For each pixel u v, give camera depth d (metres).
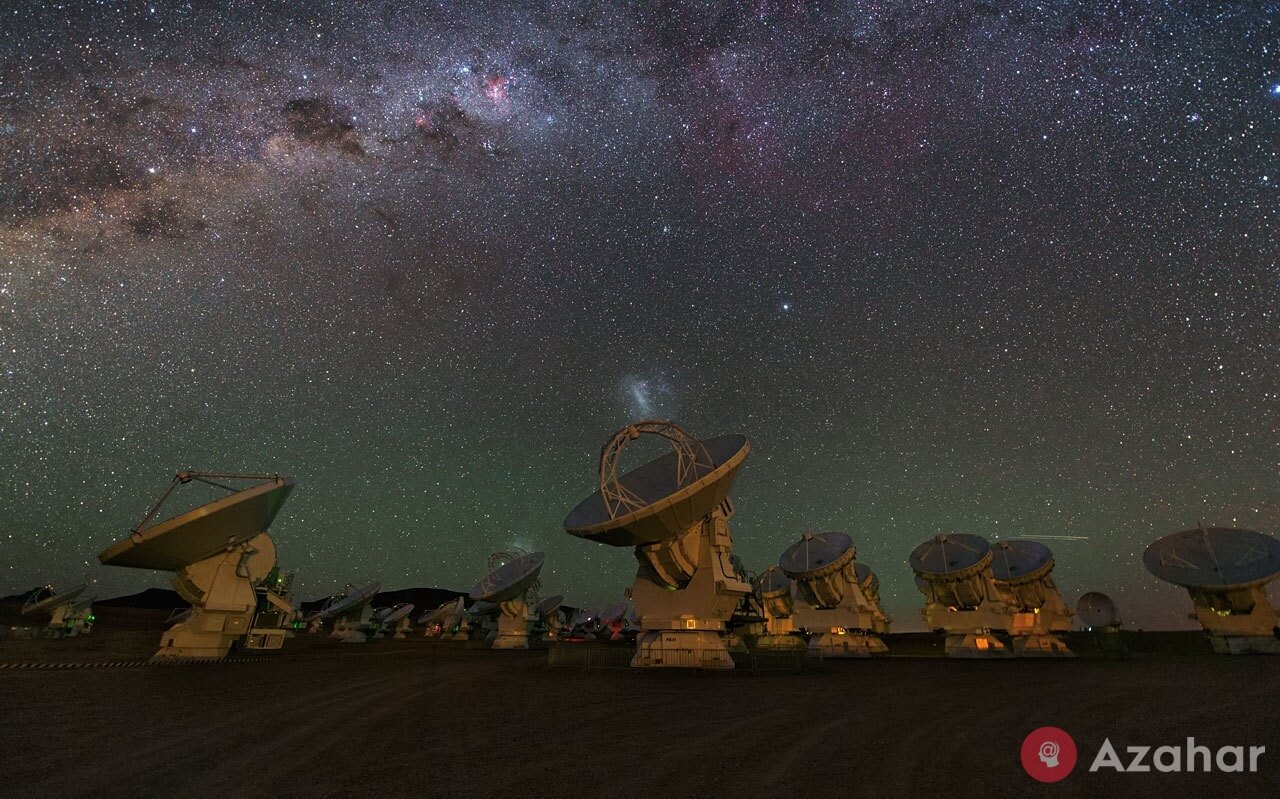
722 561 29.05
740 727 13.33
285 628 36.88
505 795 8.21
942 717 14.70
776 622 55.12
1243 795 8.41
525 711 15.52
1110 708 16.20
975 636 44.94
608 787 8.59
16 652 31.77
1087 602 55.28
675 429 28.73
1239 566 43.47
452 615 78.12
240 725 13.09
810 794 8.28
